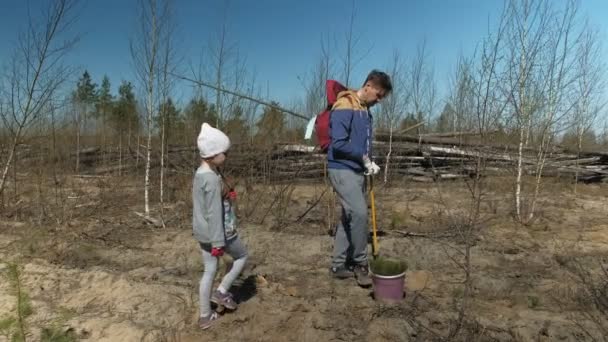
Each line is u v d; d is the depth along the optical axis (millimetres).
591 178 12500
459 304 3924
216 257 3596
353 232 4344
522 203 7746
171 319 3795
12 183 8891
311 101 8930
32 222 6852
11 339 3535
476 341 3309
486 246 5641
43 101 7461
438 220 6699
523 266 4984
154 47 6906
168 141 8719
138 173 10750
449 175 11023
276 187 8750
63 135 11570
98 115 15312
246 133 8789
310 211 7383
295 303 3963
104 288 4410
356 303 3963
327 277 4641
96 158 12867
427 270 4824
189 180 8484
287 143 10656
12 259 5234
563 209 8336
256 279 4523
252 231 6312
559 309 3920
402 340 3377
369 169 4262
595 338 3328
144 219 6914
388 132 11836
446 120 13625
